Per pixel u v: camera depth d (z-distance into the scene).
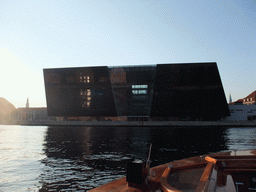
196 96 89.69
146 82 95.38
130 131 65.31
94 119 106.81
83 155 21.36
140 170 2.82
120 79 96.88
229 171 3.46
